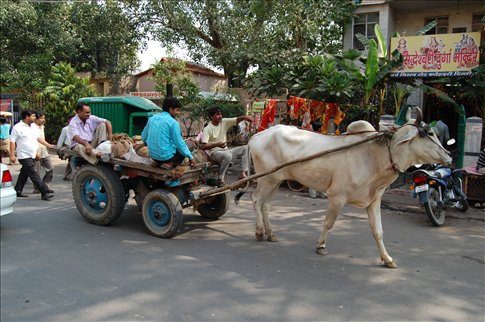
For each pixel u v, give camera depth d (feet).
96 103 32.53
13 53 59.72
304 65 33.24
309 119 30.12
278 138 17.76
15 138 25.31
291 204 26.35
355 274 15.01
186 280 14.14
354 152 15.85
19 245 17.43
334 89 29.78
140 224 21.02
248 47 47.50
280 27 48.26
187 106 45.65
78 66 72.38
